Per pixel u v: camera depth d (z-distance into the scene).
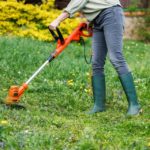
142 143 5.79
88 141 5.52
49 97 8.45
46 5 17.11
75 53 13.59
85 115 7.39
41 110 7.49
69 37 7.48
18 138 5.54
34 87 8.85
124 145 5.80
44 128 6.30
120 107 8.02
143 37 20.47
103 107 7.70
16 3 16.33
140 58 15.09
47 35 15.95
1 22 16.00
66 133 6.04
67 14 7.24
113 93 8.85
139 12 20.48
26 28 16.17
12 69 10.23
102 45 7.51
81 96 8.58
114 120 7.10
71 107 7.87
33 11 16.30
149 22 20.39
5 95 8.23
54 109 7.66
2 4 16.19
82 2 7.22
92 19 7.33
